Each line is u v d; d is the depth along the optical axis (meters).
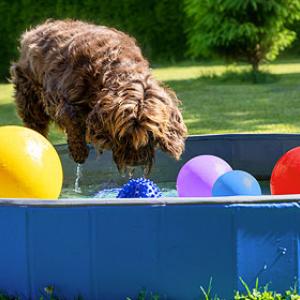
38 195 6.11
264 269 5.24
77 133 8.23
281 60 28.58
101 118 6.96
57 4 25.80
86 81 7.91
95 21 26.55
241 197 5.14
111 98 6.96
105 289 5.25
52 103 8.73
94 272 5.23
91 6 26.41
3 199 5.31
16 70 9.82
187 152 9.10
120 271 5.21
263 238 5.18
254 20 21.72
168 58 28.53
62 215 5.16
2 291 5.49
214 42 21.97
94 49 8.02
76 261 5.23
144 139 6.67
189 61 28.55
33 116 9.88
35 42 9.23
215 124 14.68
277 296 5.24
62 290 5.30
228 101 18.00
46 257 5.27
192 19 25.48
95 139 7.16
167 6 27.88
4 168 5.98
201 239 5.14
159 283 5.21
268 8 21.19
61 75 8.34
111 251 5.18
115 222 5.12
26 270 5.34
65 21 9.47
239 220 5.12
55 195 6.41
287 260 5.25
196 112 16.38
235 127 14.24
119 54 7.89
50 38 8.95
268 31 21.67
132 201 5.10
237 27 21.61
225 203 5.10
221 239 5.14
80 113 8.05
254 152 8.99
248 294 5.21
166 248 5.15
